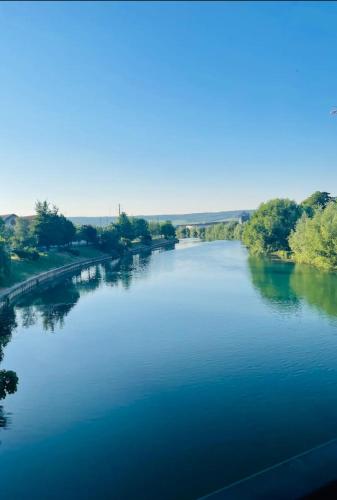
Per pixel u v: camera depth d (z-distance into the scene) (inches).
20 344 1620.3
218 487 737.0
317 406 1022.4
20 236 4311.0
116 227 6737.2
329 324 1728.6
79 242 5541.3
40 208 4468.5
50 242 4434.1
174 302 2324.1
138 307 2239.2
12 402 1100.5
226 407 1036.5
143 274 3627.0
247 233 5017.2
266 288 2591.0
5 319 2011.6
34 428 962.1
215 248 6510.8
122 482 759.7
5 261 2728.8
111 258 5462.6
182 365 1330.0
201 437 903.1
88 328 1831.9
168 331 1726.1
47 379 1254.3
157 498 711.1
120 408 1052.5
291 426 933.2
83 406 1069.8
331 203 3506.4
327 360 1325.0
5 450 876.0
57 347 1568.7
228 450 850.1
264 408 1023.0
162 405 1060.5
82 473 790.5
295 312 1948.8
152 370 1299.2
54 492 737.0
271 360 1341.0
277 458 814.5
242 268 3646.7
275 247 4579.2
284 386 1144.2
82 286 3061.0
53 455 850.1
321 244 3218.5
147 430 939.3
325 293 2340.1
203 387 1159.0
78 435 927.7
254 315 1929.1
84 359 1423.5
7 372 970.1
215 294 2496.3
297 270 3316.9
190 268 3900.1
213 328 1740.9
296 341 1524.4
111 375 1270.9
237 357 1382.9
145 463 814.5
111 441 900.0
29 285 2967.5
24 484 762.8
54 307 2315.5
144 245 7401.6
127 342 1600.6
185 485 745.6
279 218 4586.6
